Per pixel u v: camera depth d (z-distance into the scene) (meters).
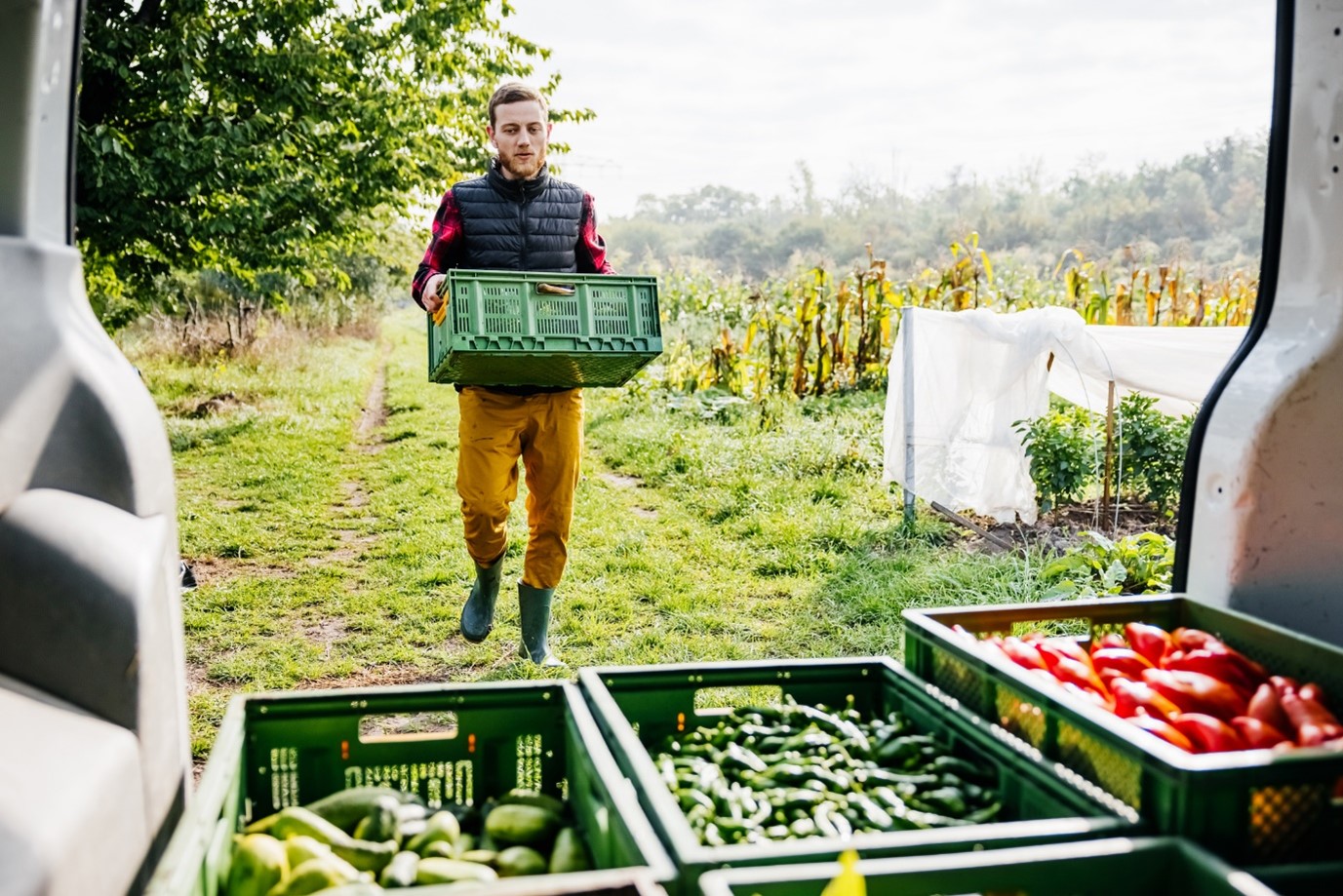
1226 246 65.62
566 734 2.19
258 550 6.91
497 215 4.12
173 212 11.04
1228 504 2.58
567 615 5.42
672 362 15.66
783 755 2.24
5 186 1.77
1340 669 2.18
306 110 12.57
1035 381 7.37
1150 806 1.69
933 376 7.43
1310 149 2.48
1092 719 1.84
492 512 4.36
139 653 1.67
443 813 1.97
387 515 7.95
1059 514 8.18
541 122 4.10
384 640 5.07
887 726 2.37
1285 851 1.67
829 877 1.44
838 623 5.34
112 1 11.20
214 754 1.85
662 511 8.05
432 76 14.74
